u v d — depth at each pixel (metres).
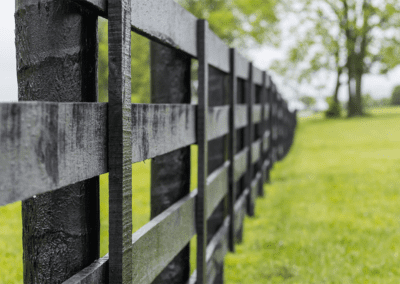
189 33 2.17
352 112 40.84
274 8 34.06
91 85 1.22
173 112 1.85
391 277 3.46
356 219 5.37
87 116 1.08
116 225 1.21
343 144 16.47
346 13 38.75
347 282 3.38
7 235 4.33
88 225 1.22
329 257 3.96
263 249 4.29
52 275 1.18
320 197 6.77
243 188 5.19
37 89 1.16
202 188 2.41
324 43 39.62
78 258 1.19
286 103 14.54
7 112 0.79
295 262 3.86
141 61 27.25
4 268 3.34
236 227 4.11
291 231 4.88
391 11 35.78
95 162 1.13
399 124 27.30
